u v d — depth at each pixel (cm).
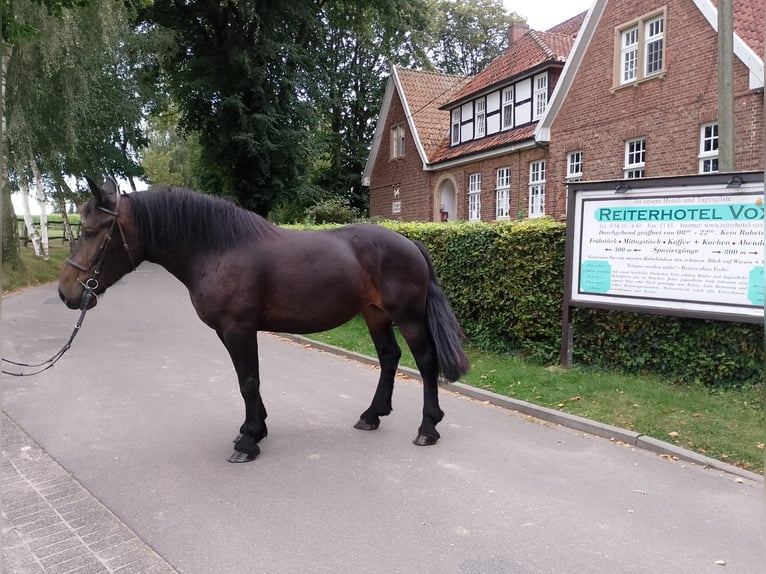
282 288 436
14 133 1508
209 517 354
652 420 517
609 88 1519
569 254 681
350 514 359
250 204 2489
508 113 2041
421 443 479
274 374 734
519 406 583
